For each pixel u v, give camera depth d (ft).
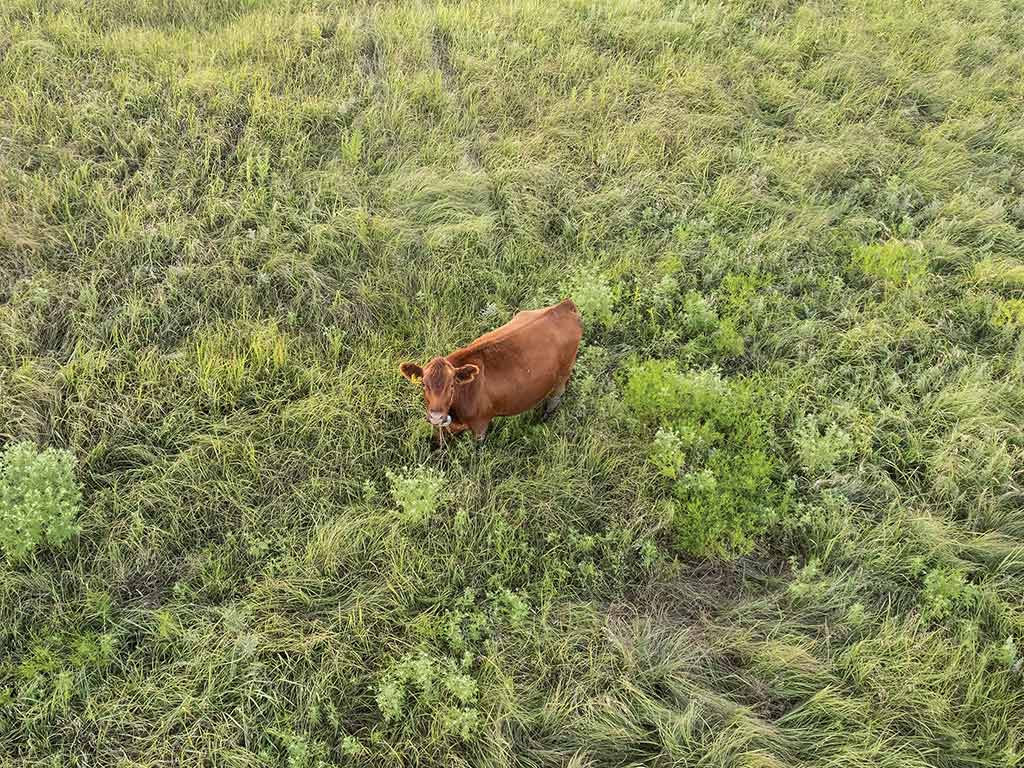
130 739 15.31
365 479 20.01
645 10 37.55
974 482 20.18
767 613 18.13
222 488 19.04
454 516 19.35
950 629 17.46
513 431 21.65
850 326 24.54
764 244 26.89
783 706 16.71
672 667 16.76
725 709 16.19
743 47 36.09
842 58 35.27
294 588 17.48
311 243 24.53
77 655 16.06
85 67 29.96
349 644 16.76
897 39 36.99
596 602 18.06
